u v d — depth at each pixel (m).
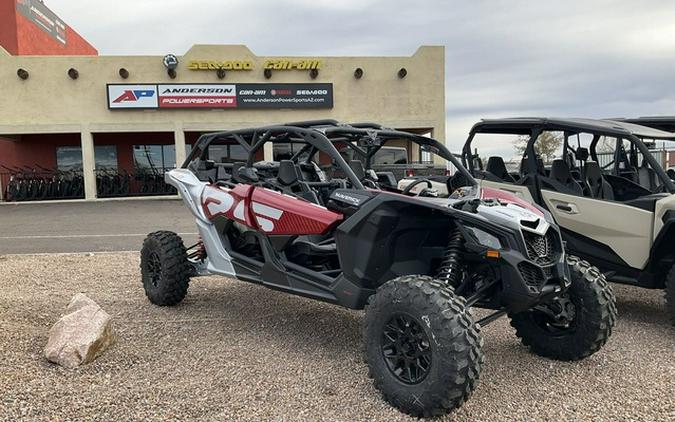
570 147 6.39
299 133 4.57
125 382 3.72
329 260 4.52
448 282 3.68
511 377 3.95
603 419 3.29
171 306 5.68
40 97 20.67
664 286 5.36
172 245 5.56
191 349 4.40
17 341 4.29
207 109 21.38
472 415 3.34
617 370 4.07
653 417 3.32
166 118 21.23
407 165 10.21
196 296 6.12
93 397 3.47
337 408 3.40
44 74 20.61
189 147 24.17
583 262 4.23
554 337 4.23
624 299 6.17
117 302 5.83
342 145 4.95
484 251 3.56
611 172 6.63
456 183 4.72
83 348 3.97
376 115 22.00
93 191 21.30
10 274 7.25
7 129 20.62
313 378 3.85
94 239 11.04
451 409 3.21
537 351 4.36
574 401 3.55
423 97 22.14
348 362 4.16
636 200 5.39
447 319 3.18
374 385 3.53
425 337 3.25
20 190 21.64
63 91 20.75
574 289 4.11
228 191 5.07
